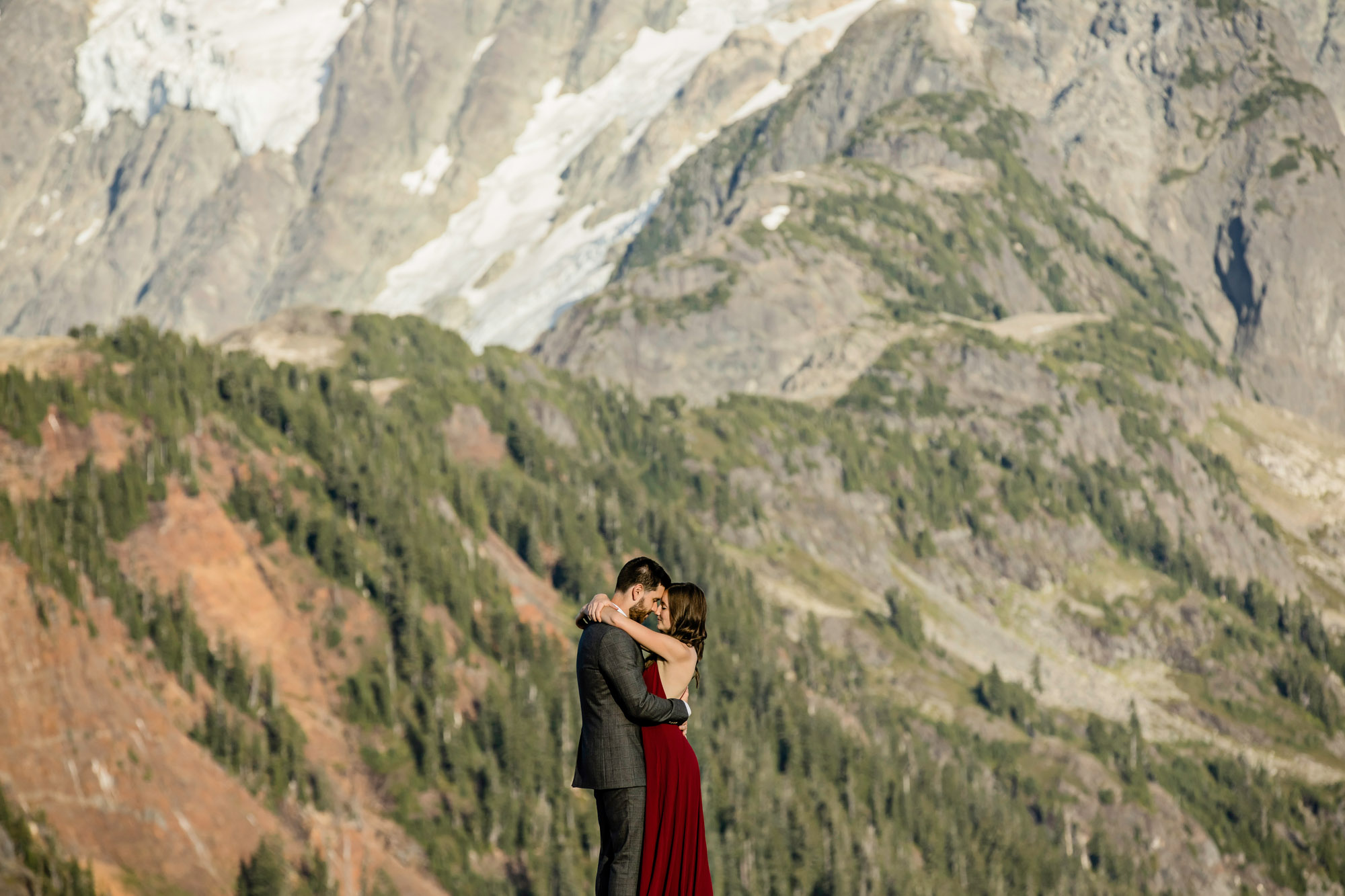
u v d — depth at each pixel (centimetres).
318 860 11462
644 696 822
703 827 847
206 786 11488
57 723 10906
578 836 13625
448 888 12388
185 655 12656
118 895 9900
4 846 9388
